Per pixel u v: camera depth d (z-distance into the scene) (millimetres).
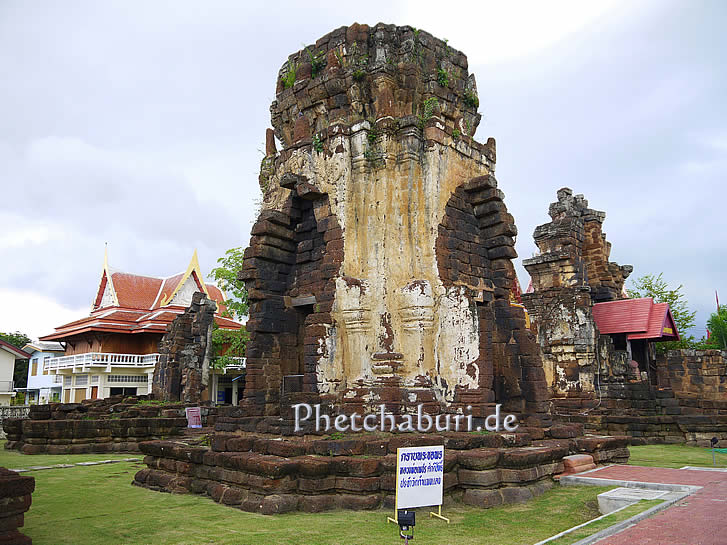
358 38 14000
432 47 14500
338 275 12602
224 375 39500
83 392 43125
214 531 7941
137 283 47594
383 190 12883
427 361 12258
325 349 12281
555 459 11406
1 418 27062
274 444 10070
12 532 6543
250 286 13930
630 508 8438
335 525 8242
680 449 18469
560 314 23656
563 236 24469
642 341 26062
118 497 10516
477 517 8844
